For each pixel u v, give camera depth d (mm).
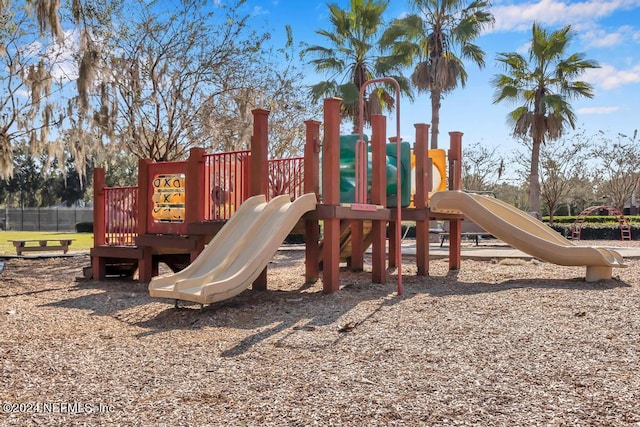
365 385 3650
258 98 17078
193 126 16859
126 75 15867
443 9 23109
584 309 6113
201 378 3883
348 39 23062
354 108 22656
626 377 3674
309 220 9000
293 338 5137
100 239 10391
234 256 7105
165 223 9359
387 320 5863
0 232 40312
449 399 3344
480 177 33500
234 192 8609
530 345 4609
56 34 12961
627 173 33719
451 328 5355
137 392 3578
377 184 8969
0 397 3484
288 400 3381
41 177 53719
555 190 31328
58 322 6043
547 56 24562
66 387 3688
